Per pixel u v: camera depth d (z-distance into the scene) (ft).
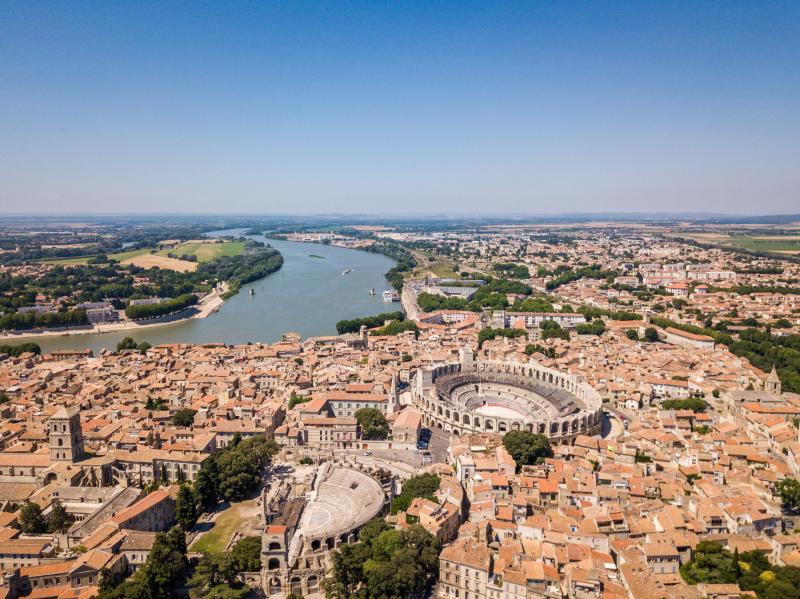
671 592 626.23
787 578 632.79
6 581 653.71
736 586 627.46
